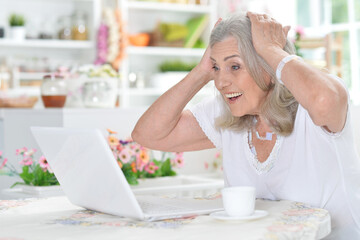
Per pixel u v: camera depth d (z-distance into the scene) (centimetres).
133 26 552
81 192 143
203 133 186
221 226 122
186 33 552
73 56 525
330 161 155
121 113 282
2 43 472
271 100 158
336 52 466
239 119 170
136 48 522
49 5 513
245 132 170
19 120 306
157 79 530
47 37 493
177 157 280
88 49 509
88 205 147
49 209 153
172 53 541
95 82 285
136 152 261
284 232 115
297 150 160
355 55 490
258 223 123
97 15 500
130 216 132
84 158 131
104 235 118
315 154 157
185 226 123
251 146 169
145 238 113
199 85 177
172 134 183
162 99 178
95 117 274
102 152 123
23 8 503
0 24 494
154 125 179
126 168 257
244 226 121
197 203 151
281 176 163
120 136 281
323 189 157
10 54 496
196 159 306
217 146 188
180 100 176
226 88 159
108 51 484
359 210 157
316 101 140
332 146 152
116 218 138
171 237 113
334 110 141
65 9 521
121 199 129
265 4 543
